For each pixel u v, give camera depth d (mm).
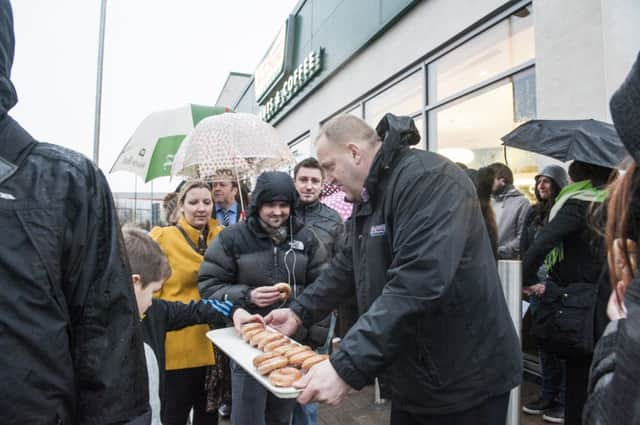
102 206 965
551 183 2873
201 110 3979
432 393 1367
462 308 1334
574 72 3008
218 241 2285
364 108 6590
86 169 949
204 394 2371
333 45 7242
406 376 1397
